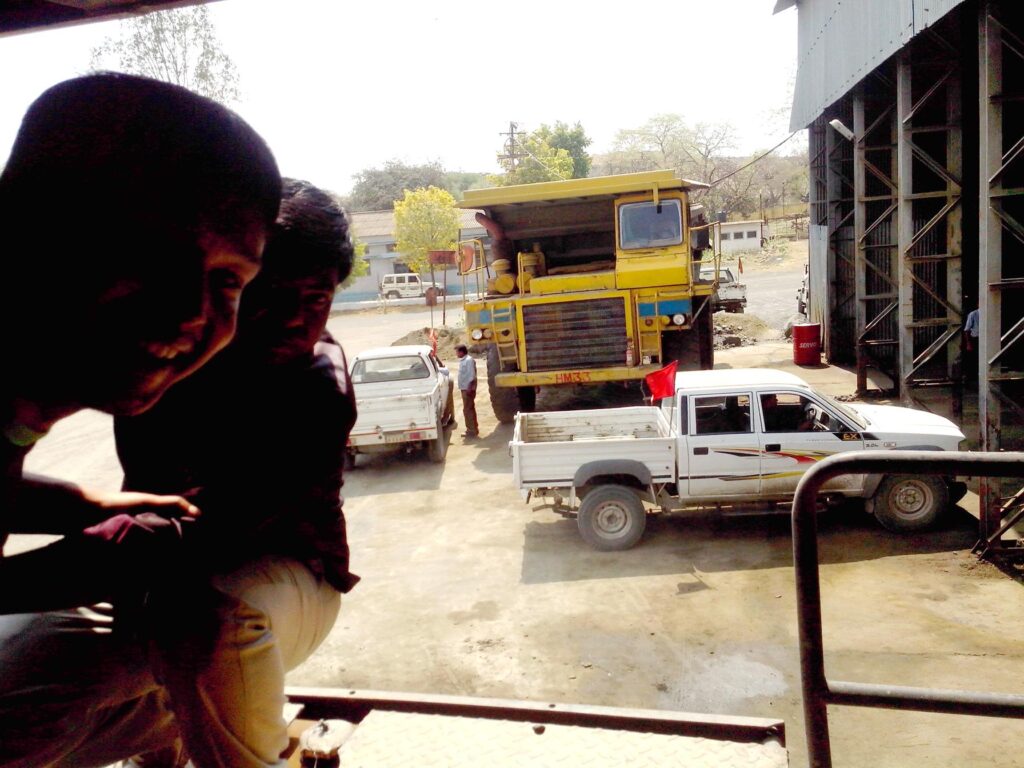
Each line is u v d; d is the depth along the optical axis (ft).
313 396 3.92
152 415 4.01
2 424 2.61
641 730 5.62
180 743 5.14
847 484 23.88
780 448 23.80
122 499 4.15
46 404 2.59
